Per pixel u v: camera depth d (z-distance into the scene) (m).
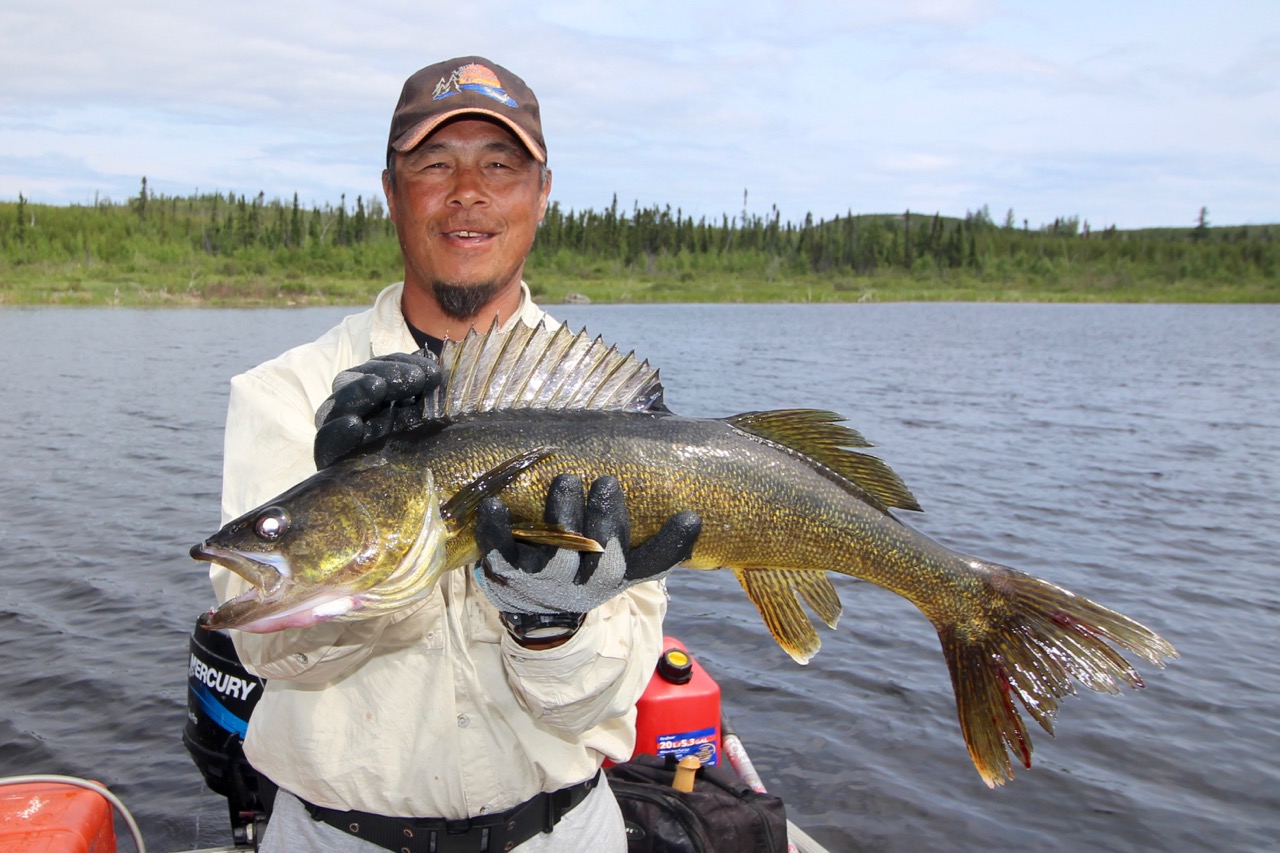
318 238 110.25
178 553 8.84
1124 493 12.02
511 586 2.08
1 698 6.04
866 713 6.14
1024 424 17.66
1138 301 121.00
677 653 3.99
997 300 117.50
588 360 2.61
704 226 142.12
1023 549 9.56
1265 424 18.25
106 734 5.70
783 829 3.33
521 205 2.79
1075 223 189.25
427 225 2.72
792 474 2.72
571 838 2.64
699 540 2.61
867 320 63.59
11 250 88.38
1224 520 10.77
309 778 2.44
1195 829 5.05
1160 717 6.19
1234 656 7.08
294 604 2.14
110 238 98.06
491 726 2.44
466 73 2.71
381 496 2.22
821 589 2.93
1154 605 8.08
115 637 6.98
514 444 2.39
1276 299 122.62
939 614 2.97
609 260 127.50
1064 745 5.85
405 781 2.42
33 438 14.11
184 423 15.71
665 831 3.17
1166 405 20.97
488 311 2.88
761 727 5.96
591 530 2.09
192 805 5.07
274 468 2.42
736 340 40.03
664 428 2.57
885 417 18.20
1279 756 5.74
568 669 2.24
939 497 11.66
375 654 2.42
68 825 2.64
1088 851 4.86
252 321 45.28
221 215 153.25
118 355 26.84
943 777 5.47
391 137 2.83
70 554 8.73
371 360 2.32
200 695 3.43
